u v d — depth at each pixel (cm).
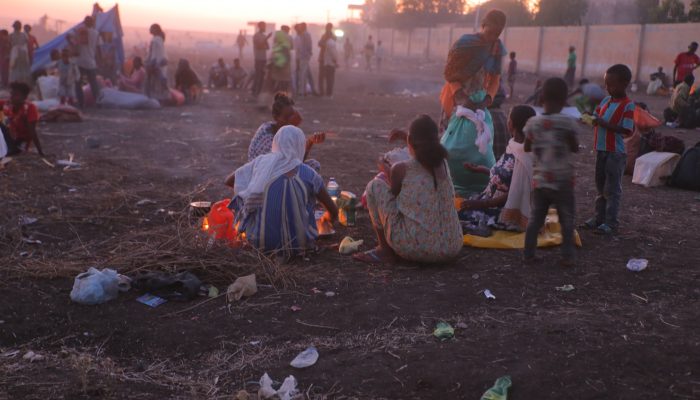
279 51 1838
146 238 548
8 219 594
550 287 462
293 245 511
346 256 528
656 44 2839
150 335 386
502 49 640
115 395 320
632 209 695
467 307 425
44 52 1981
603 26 3191
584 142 1202
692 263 518
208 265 477
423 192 490
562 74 3547
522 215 561
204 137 1127
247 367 351
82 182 758
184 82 1731
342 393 322
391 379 333
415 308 423
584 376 331
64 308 419
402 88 2767
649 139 877
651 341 371
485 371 338
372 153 1013
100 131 1160
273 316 412
